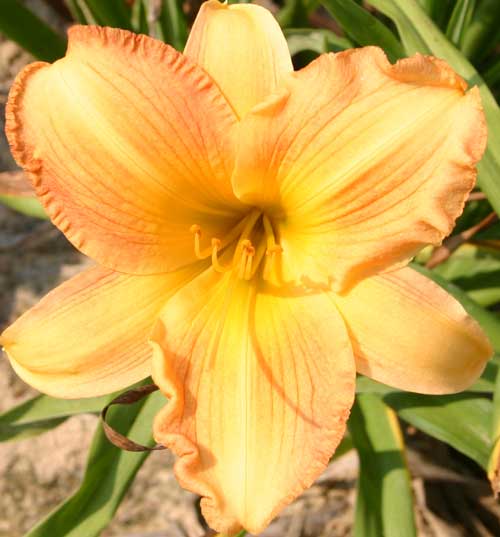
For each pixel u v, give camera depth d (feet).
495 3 1.27
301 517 1.38
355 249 0.85
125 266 0.91
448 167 0.79
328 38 1.28
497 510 1.35
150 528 1.39
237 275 0.95
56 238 1.52
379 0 1.05
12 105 0.84
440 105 0.79
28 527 1.40
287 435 0.86
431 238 0.81
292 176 0.86
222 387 0.89
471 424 1.07
